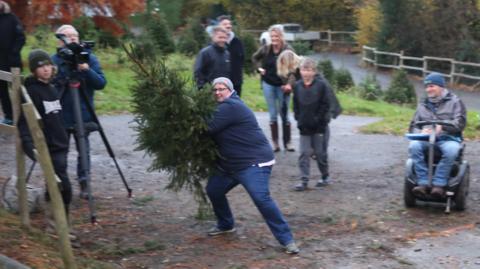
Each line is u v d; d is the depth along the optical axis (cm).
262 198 646
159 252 654
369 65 3641
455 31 3322
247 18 4525
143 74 660
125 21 1873
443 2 3325
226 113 651
